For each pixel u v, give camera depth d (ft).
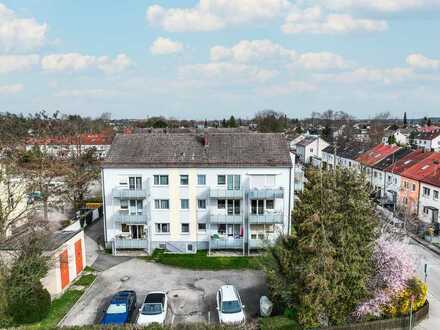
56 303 80.48
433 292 84.64
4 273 68.80
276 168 109.70
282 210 111.65
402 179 161.79
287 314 67.77
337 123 590.14
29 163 131.75
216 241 108.88
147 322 69.15
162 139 119.24
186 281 92.22
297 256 64.85
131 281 92.43
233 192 108.37
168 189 111.45
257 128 465.06
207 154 113.29
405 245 77.46
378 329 64.49
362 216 64.34
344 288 61.57
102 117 505.25
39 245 78.59
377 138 356.59
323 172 67.00
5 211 90.63
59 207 144.25
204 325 61.87
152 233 113.29
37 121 173.78
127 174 110.93
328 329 61.77
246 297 83.20
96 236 127.65
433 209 137.59
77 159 172.76
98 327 61.52
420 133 405.18
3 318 66.49
